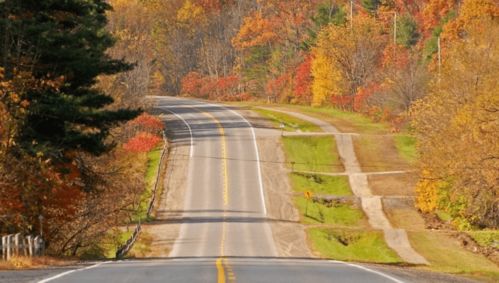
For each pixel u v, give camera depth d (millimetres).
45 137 105062
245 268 70188
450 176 162625
